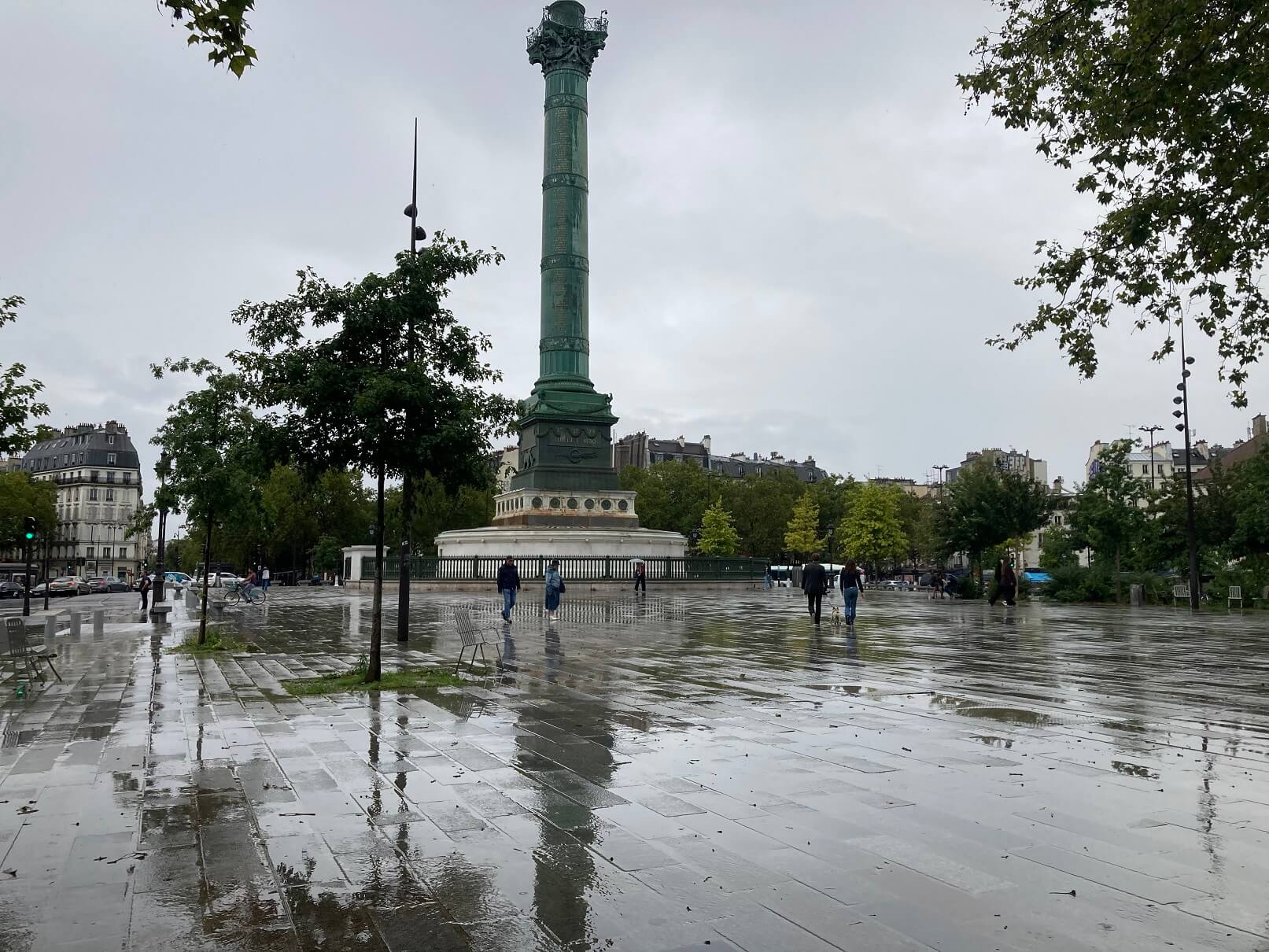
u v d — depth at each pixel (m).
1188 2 10.34
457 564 50.94
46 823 6.47
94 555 143.50
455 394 14.80
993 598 40.12
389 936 4.51
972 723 10.22
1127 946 4.31
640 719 10.58
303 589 65.12
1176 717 10.62
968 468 58.41
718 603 39.25
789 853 5.70
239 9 6.15
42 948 4.38
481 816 6.57
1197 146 10.98
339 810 6.76
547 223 55.78
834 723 10.27
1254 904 4.82
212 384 21.61
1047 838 5.96
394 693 12.83
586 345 56.34
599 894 5.04
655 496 96.94
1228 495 44.06
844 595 25.92
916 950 4.29
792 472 111.94
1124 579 43.25
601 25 56.94
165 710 11.47
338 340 14.26
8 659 17.41
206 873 5.44
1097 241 12.47
